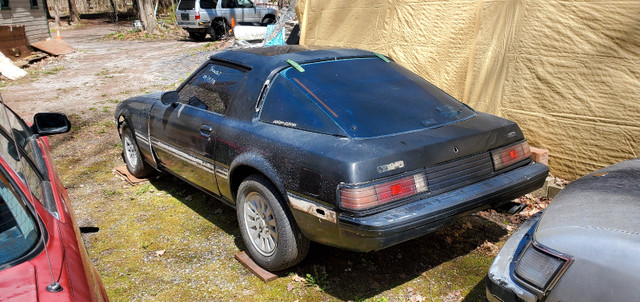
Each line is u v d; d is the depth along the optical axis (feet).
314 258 12.93
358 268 12.55
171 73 44.21
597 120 16.55
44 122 10.99
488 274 8.75
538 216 9.77
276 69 12.67
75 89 38.40
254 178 11.94
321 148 10.49
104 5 171.53
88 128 26.78
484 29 19.51
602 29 16.20
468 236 14.14
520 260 8.29
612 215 7.88
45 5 80.48
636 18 15.55
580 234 7.66
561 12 17.04
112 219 15.84
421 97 12.75
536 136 18.04
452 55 20.67
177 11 70.23
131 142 18.61
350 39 25.72
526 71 18.07
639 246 7.06
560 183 17.17
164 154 16.07
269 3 76.33
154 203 16.98
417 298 11.19
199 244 14.06
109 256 13.53
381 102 12.02
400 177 10.07
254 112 12.47
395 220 9.64
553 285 7.64
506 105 18.74
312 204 10.41
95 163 21.45
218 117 13.37
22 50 55.36
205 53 54.65
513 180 11.61
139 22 87.86
